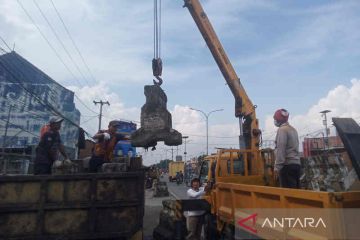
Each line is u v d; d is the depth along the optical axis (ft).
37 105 112.27
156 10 31.17
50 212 16.87
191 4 38.58
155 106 25.25
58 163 20.59
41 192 16.80
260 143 37.63
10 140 93.71
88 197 17.28
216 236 27.68
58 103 121.90
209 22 39.17
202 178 36.58
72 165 20.70
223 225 24.30
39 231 16.58
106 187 17.52
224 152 31.19
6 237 16.30
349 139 14.55
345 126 14.85
